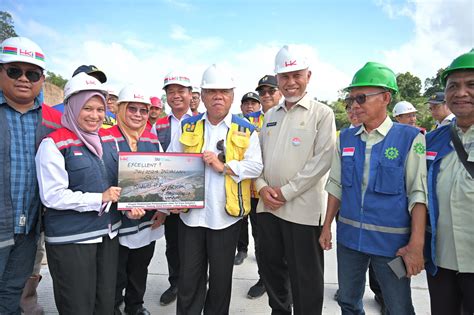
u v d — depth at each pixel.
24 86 2.07
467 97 1.71
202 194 2.44
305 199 2.48
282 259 2.73
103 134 2.45
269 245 2.70
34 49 2.09
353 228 2.09
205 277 2.65
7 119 2.12
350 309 2.28
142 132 2.86
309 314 2.52
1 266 2.09
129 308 2.92
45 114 2.32
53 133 2.07
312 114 2.54
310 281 2.50
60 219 2.05
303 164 2.51
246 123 2.67
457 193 1.75
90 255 2.11
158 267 4.08
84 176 2.08
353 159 2.12
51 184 1.97
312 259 2.50
